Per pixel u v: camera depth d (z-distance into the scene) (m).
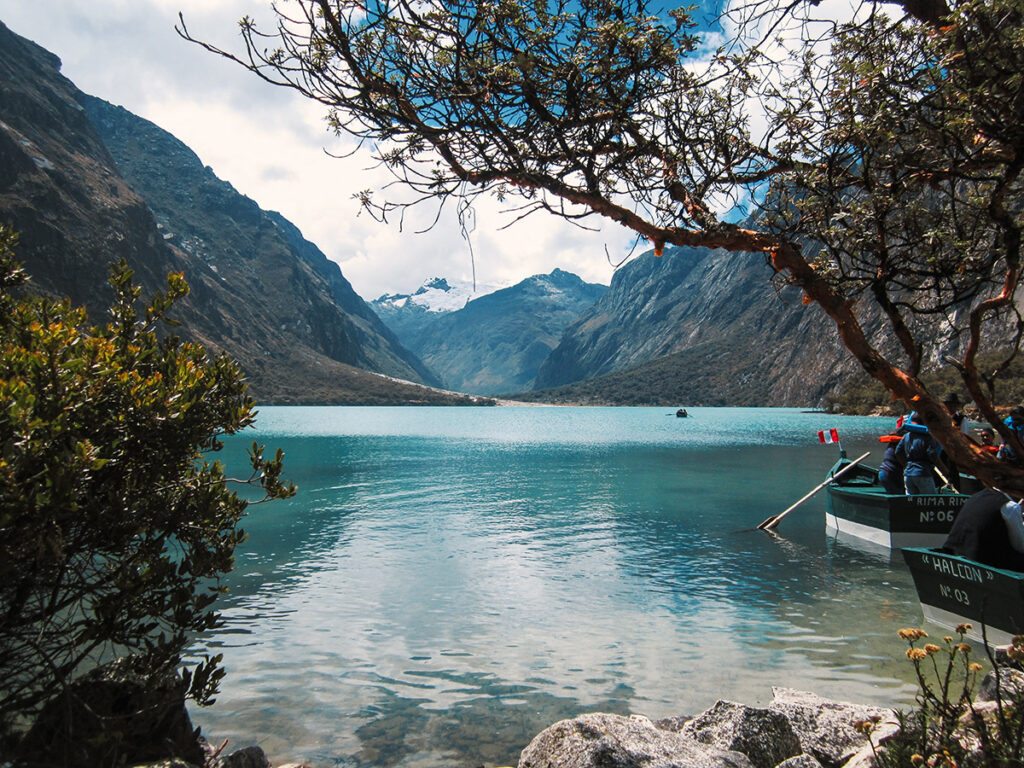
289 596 9.04
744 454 34.44
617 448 39.22
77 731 3.26
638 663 6.74
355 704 5.84
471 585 9.59
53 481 2.50
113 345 3.10
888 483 12.31
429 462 30.16
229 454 32.03
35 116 176.75
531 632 7.65
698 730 4.65
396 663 6.74
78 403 2.75
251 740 5.22
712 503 17.75
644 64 2.22
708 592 9.26
